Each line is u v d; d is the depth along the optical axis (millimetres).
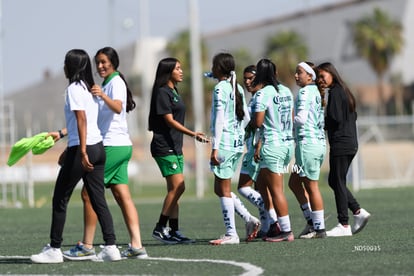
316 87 34156
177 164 34156
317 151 33656
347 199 35062
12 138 72750
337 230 34812
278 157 32812
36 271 25969
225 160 32312
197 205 64688
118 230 42375
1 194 97438
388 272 23703
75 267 26672
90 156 27297
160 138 34031
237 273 24188
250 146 34812
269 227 34375
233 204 32781
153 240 36594
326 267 24938
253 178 34719
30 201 73500
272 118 32875
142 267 26094
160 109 33531
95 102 27688
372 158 121312
